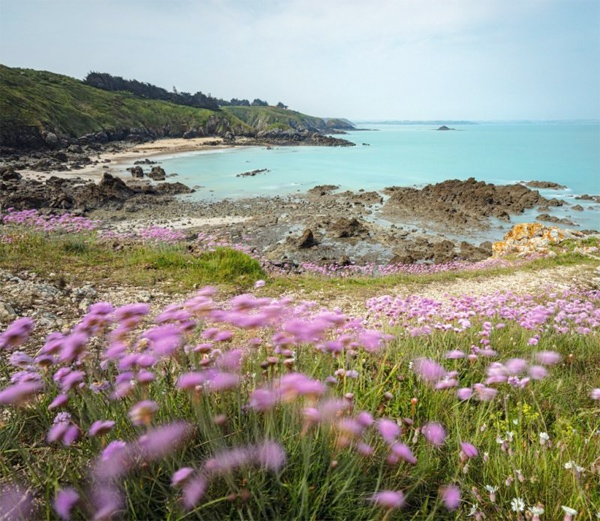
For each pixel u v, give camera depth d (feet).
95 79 440.04
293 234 91.30
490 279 45.57
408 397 11.09
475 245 86.17
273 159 268.62
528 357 15.47
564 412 11.75
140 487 6.25
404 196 132.36
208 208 117.60
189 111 456.04
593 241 61.62
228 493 6.43
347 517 6.55
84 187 131.75
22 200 102.12
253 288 31.91
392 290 38.01
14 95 255.70
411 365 12.55
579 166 223.51
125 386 7.37
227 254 36.86
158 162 235.40
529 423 10.35
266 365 8.66
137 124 376.89
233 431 7.37
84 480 6.73
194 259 35.70
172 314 8.61
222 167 219.20
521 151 338.54
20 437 8.55
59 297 23.95
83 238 38.65
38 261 30.04
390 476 7.41
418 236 91.97
